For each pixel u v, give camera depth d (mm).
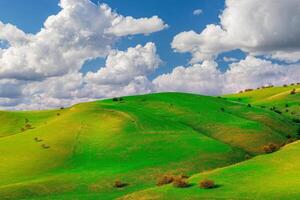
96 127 133625
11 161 104625
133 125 132000
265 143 125250
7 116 180875
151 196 63656
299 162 70438
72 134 126250
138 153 106625
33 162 103250
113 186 82750
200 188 63812
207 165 96750
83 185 83250
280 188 59344
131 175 88625
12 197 76000
